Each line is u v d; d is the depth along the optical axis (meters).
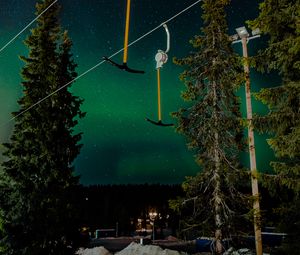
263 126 12.02
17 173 18.91
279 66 12.21
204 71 16.78
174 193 77.75
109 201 80.31
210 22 17.36
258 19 12.02
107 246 45.75
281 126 11.90
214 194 15.61
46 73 20.52
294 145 10.65
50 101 20.34
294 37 11.34
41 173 19.16
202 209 15.82
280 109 11.66
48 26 21.47
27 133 19.31
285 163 11.73
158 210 67.81
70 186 19.86
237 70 17.06
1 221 18.56
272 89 11.44
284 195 12.69
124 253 31.53
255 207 14.89
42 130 19.64
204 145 16.30
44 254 18.33
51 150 19.52
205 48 17.36
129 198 81.06
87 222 20.12
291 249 12.27
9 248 18.22
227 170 15.62
